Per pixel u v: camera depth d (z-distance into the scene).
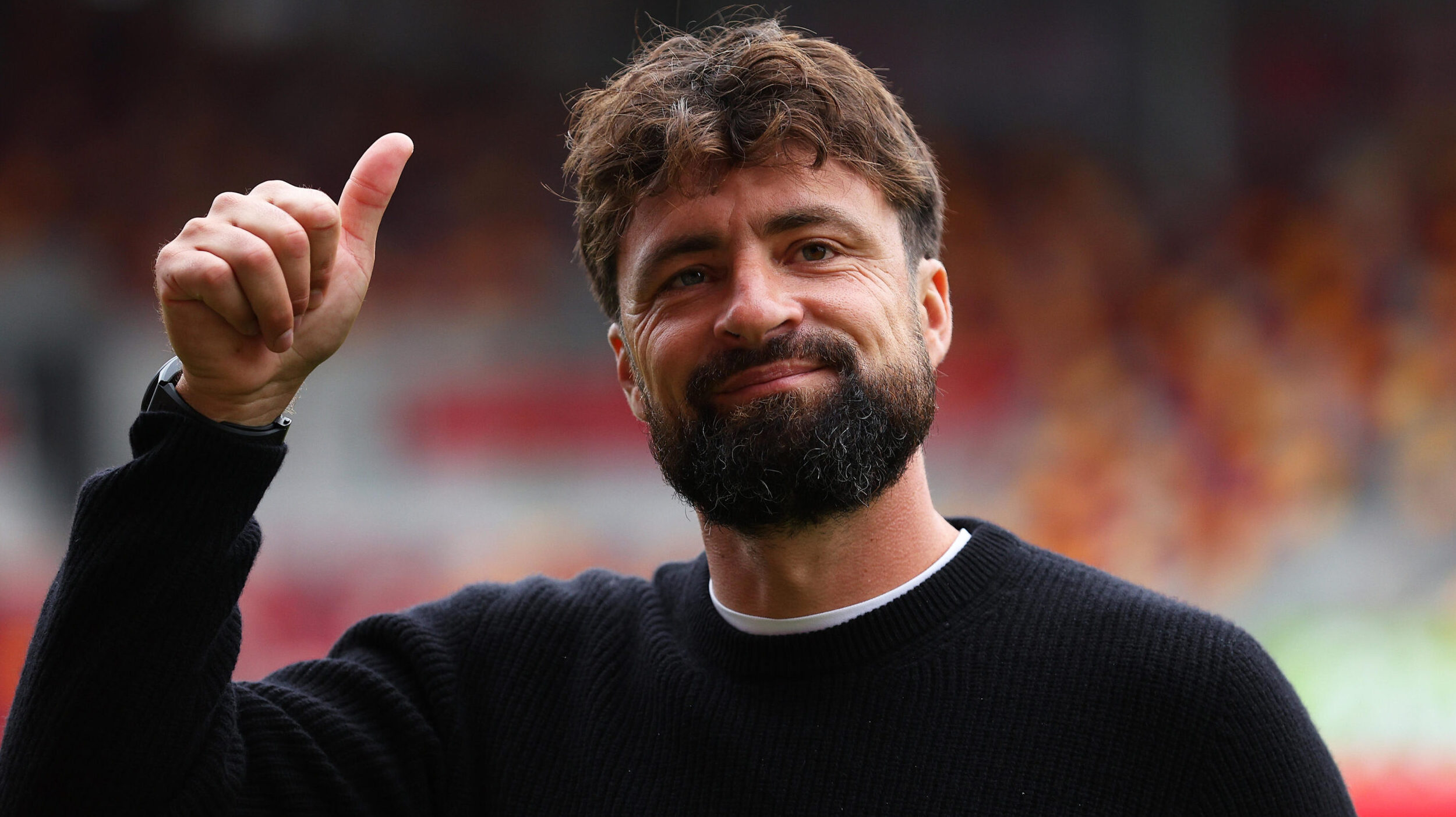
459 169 14.48
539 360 13.12
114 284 13.01
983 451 13.34
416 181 14.28
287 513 11.30
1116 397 13.82
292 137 14.36
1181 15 15.34
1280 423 13.27
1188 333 14.19
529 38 15.05
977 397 13.75
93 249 13.12
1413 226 14.68
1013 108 15.70
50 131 13.66
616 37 15.24
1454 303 13.78
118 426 12.27
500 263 13.84
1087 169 15.38
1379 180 15.01
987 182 15.32
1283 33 15.63
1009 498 12.98
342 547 11.33
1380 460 12.94
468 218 14.13
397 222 13.96
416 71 14.86
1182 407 13.69
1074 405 13.75
